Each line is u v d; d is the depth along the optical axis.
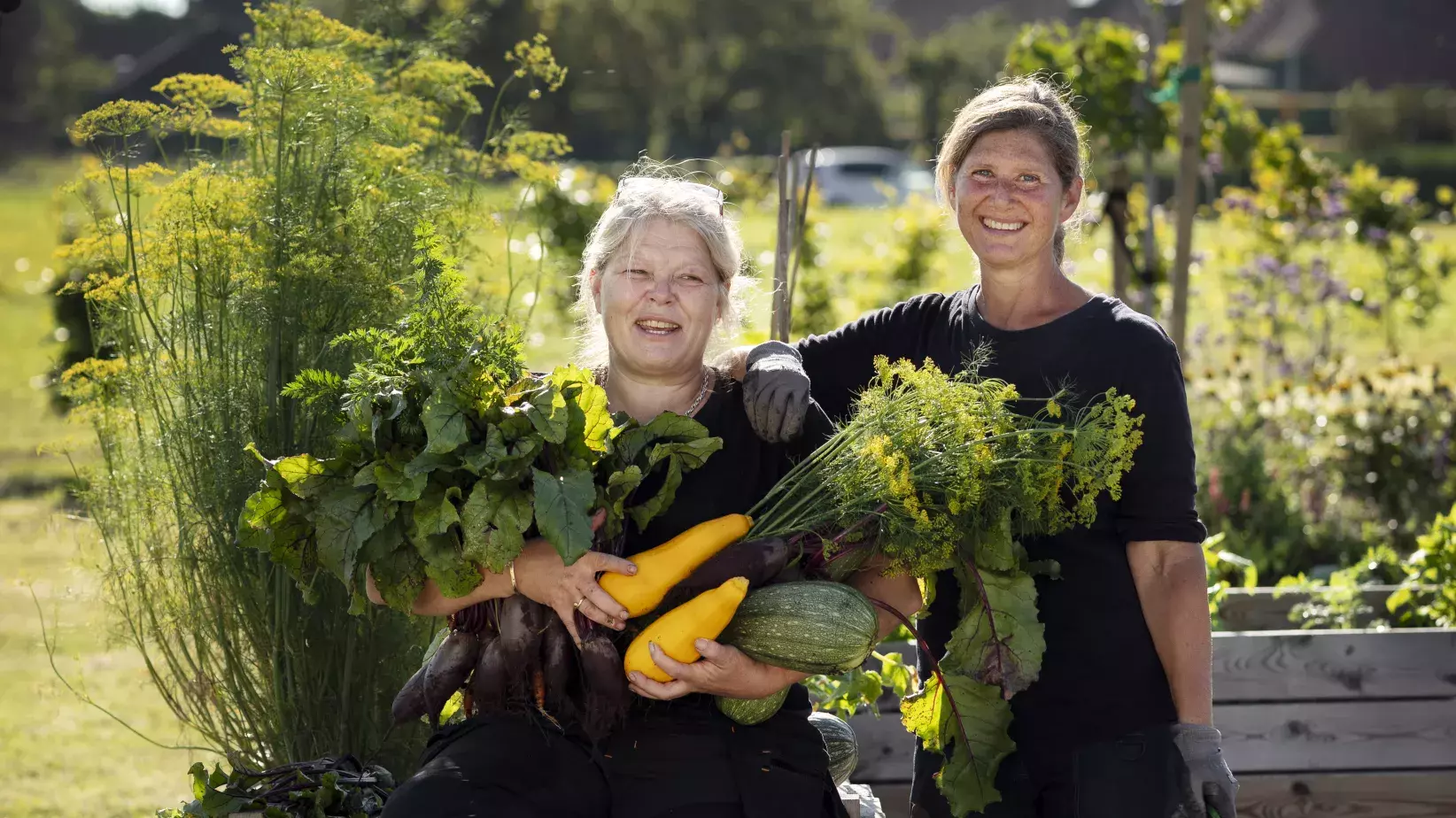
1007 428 2.82
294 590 3.49
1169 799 2.77
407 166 3.92
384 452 2.63
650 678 2.63
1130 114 7.55
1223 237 14.32
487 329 2.74
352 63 4.01
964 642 2.84
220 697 3.57
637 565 2.66
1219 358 10.07
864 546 2.86
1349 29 62.75
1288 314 9.44
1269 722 3.99
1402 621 4.75
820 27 60.06
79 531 3.82
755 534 2.82
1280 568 6.36
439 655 2.79
